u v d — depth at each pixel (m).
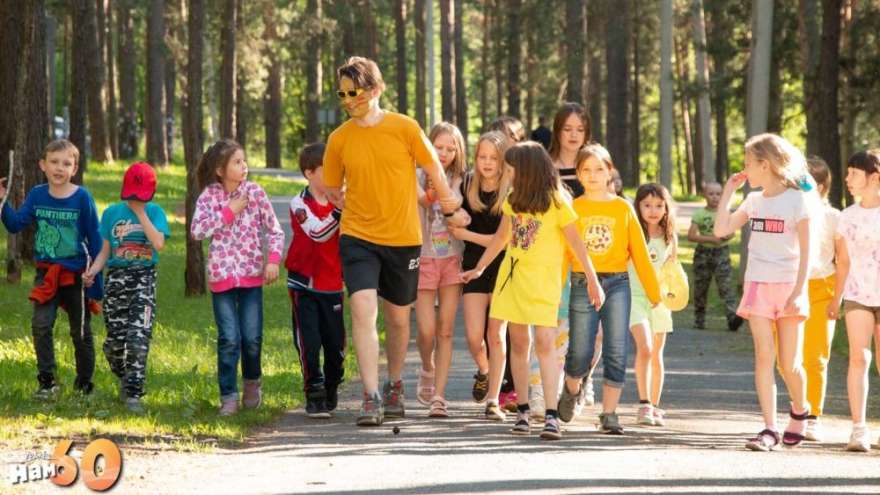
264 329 26.81
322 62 115.81
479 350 16.52
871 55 52.75
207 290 33.50
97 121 75.00
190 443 13.52
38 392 16.28
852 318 14.88
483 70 120.69
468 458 12.85
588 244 15.14
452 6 97.00
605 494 10.87
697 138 107.50
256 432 14.80
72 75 39.47
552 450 13.55
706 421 16.64
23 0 34.12
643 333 16.09
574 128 16.59
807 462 13.06
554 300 14.61
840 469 12.63
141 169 15.80
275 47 87.00
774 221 14.45
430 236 16.25
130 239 15.98
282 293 34.97
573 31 72.00
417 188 16.08
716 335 28.78
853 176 15.05
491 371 16.16
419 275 16.08
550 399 14.57
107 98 85.44
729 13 60.62
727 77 62.47
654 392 16.81
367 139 15.16
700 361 24.05
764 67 36.97
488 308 16.39
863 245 14.93
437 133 16.34
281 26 82.94
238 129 98.00
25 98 31.47
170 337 24.22
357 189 15.20
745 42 61.56
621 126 80.75
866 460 13.54
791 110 81.06
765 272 14.48
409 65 133.00
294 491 11.07
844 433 16.14
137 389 15.96
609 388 15.18
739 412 17.66
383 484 11.37
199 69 33.03
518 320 14.62
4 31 34.06
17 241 32.50
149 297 16.08
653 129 130.25
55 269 16.16
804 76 49.44
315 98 99.25
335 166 15.35
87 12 39.16
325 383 16.27
